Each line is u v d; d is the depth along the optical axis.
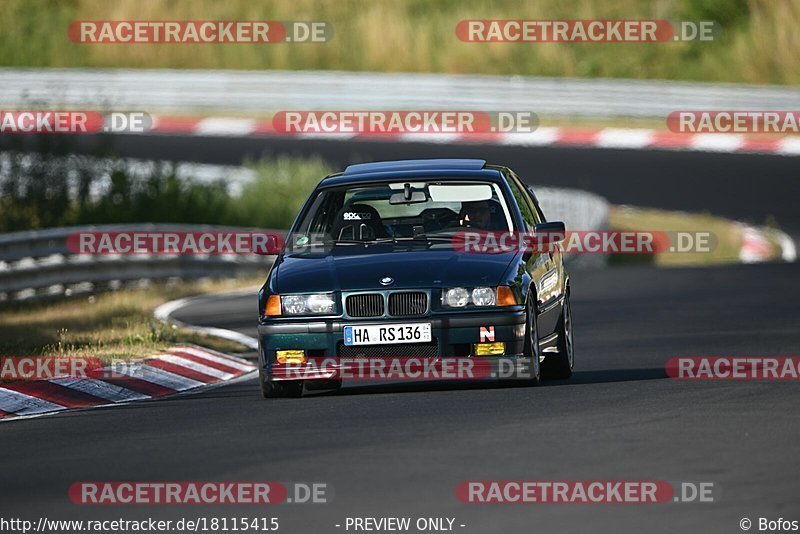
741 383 35.25
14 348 44.12
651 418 29.59
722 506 21.30
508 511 21.42
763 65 155.75
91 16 166.50
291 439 28.41
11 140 85.81
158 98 148.00
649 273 76.69
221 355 45.88
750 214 108.31
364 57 163.12
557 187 117.88
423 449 26.53
